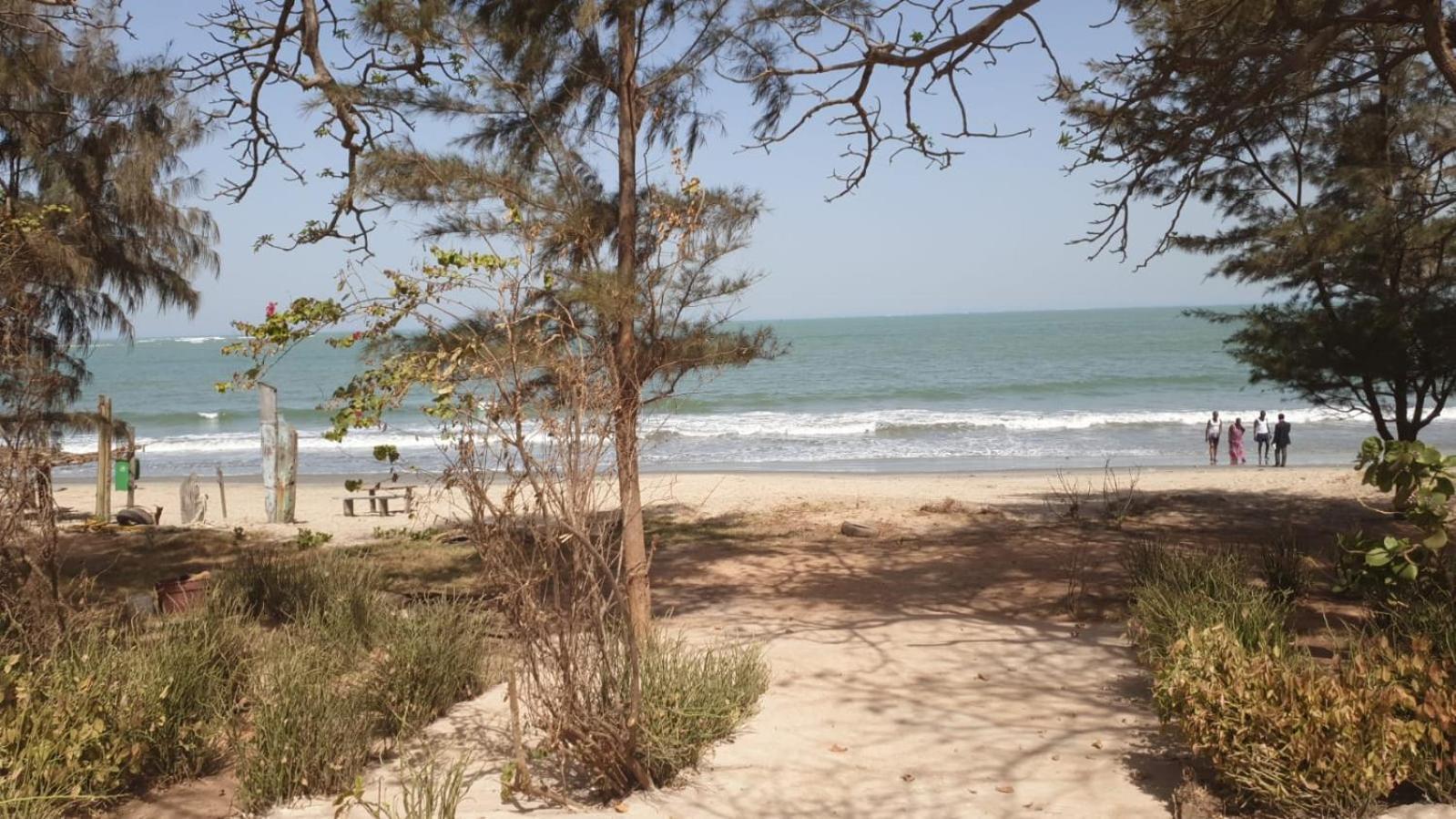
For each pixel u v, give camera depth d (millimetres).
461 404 4641
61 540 13883
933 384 59500
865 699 6523
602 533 5035
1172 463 28172
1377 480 5348
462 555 12602
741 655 6805
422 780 4730
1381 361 12484
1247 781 4406
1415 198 10453
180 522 17406
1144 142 9156
